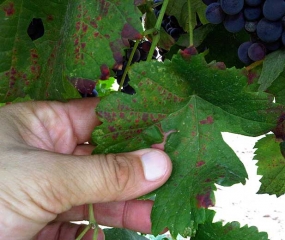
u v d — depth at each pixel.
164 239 0.20
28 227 0.16
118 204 0.21
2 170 0.15
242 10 0.17
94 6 0.15
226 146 0.16
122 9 0.15
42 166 0.15
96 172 0.15
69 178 0.15
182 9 0.22
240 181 0.16
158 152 0.16
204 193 0.16
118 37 0.15
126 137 0.16
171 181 0.16
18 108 0.19
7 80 0.19
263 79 0.17
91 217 0.17
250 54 0.17
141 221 0.21
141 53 0.22
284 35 0.16
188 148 0.16
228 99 0.16
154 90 0.15
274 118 0.16
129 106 0.15
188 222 0.16
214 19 0.17
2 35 0.18
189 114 0.16
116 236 0.23
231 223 0.18
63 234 0.22
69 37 0.16
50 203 0.16
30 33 0.19
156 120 0.16
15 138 0.17
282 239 0.75
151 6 0.23
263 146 0.22
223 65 0.15
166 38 0.23
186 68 0.15
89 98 0.20
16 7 0.18
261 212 0.82
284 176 0.22
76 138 0.20
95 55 0.15
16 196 0.15
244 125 0.16
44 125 0.19
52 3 0.18
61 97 0.17
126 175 0.15
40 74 0.19
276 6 0.16
